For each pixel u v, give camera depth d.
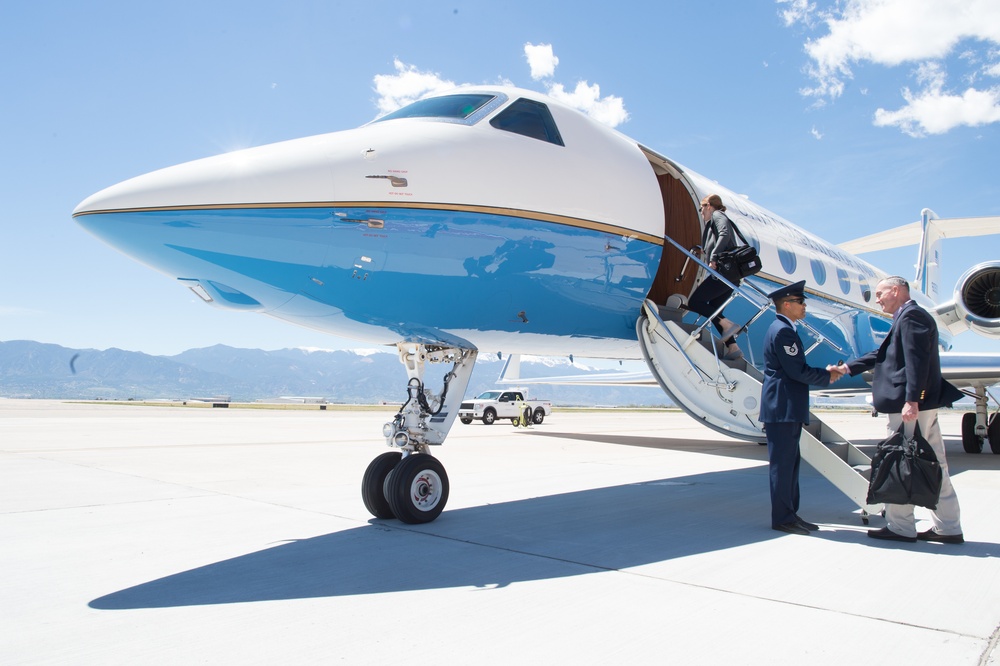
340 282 5.63
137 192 4.98
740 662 2.95
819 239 13.19
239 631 3.33
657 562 4.68
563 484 8.88
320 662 2.93
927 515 6.62
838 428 30.09
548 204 6.54
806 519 6.51
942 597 3.90
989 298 13.75
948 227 20.91
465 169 6.08
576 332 7.57
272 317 6.22
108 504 7.04
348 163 5.58
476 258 6.10
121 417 28.69
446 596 3.89
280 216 5.21
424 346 6.79
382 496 6.20
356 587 4.07
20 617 3.55
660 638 3.23
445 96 6.80
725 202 9.98
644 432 22.36
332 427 22.31
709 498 7.68
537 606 3.71
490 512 6.68
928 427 5.28
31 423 23.27
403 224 5.68
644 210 7.43
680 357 7.38
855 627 3.39
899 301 5.31
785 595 3.92
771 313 10.28
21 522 6.08
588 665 2.91
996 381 13.58
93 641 3.19
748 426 6.93
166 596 3.90
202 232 5.04
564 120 7.15
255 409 44.66
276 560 4.71
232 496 7.57
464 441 17.36
